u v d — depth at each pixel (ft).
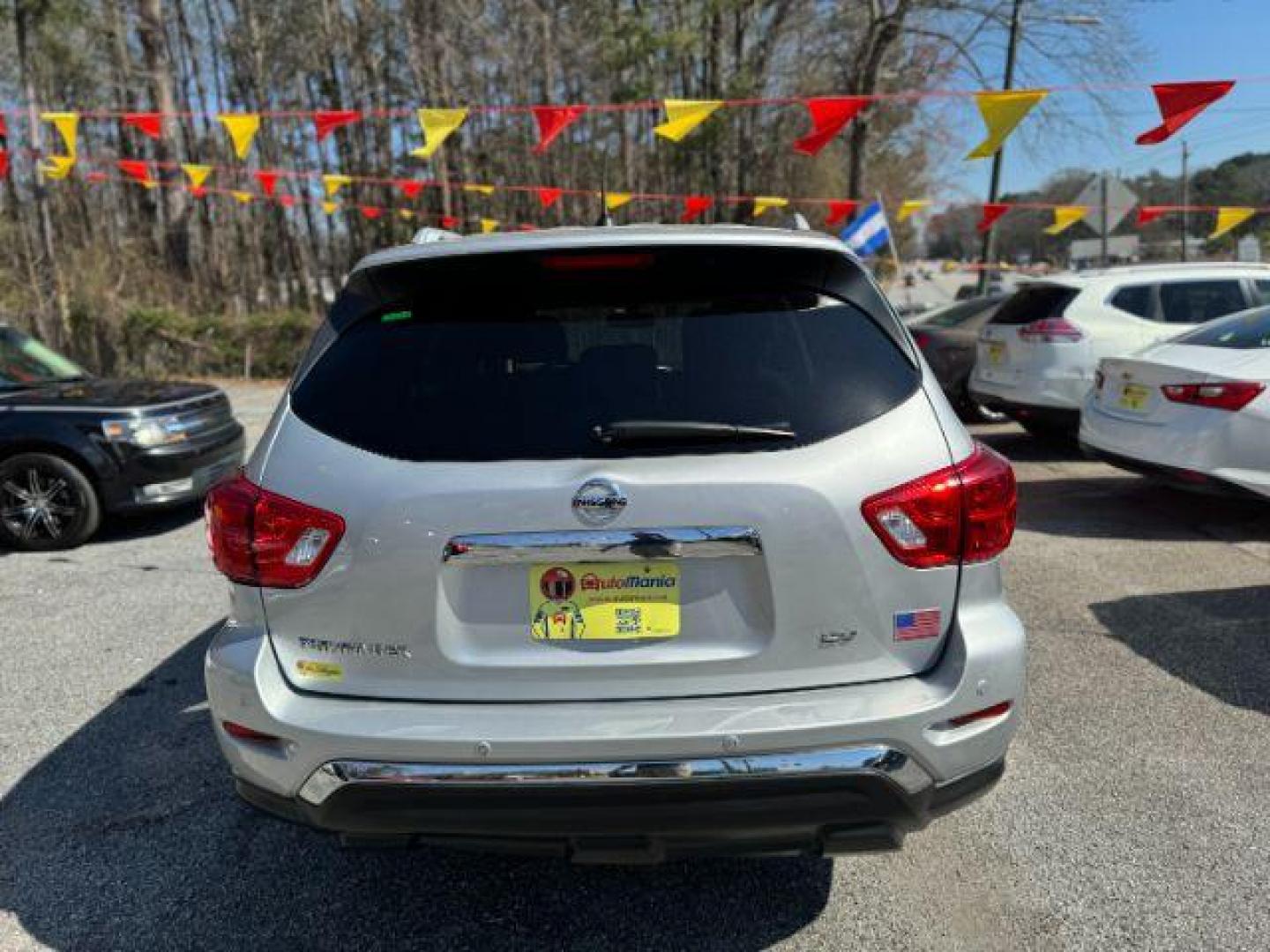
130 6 79.61
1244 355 18.43
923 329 34.83
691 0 74.18
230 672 6.76
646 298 7.05
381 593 6.51
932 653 6.74
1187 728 11.10
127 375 66.74
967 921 7.86
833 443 6.56
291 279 115.34
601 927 7.89
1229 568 17.06
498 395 6.72
